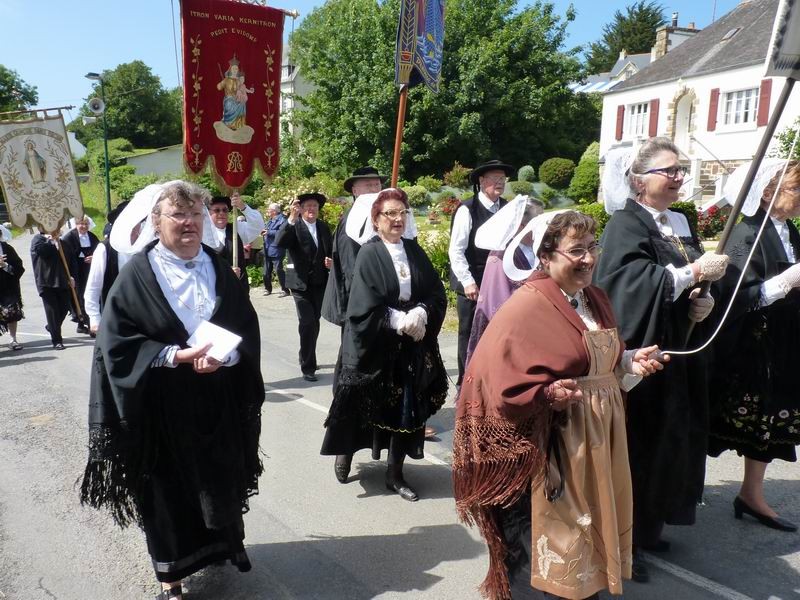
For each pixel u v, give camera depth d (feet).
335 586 10.39
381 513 12.85
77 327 34.68
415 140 103.04
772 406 11.41
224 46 18.63
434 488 13.96
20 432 17.80
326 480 14.39
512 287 13.47
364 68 101.35
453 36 104.73
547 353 7.82
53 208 26.84
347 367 12.96
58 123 26.40
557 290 8.18
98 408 9.02
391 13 101.45
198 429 9.21
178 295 9.38
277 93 19.60
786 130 51.88
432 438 16.65
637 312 9.86
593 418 8.02
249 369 9.83
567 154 116.26
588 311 8.65
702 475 10.36
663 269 9.84
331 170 107.04
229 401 9.64
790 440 11.62
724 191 12.04
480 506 8.21
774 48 7.70
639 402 10.06
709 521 12.19
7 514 13.04
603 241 10.61
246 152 19.29
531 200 12.58
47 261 28.63
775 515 11.98
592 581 7.91
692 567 10.69
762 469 11.91
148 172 141.49
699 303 9.80
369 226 15.57
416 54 16.65
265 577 10.68
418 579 10.55
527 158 110.22
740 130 70.95
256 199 70.69
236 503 9.46
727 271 11.28
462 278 17.24
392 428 13.10
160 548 9.40
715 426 12.00
